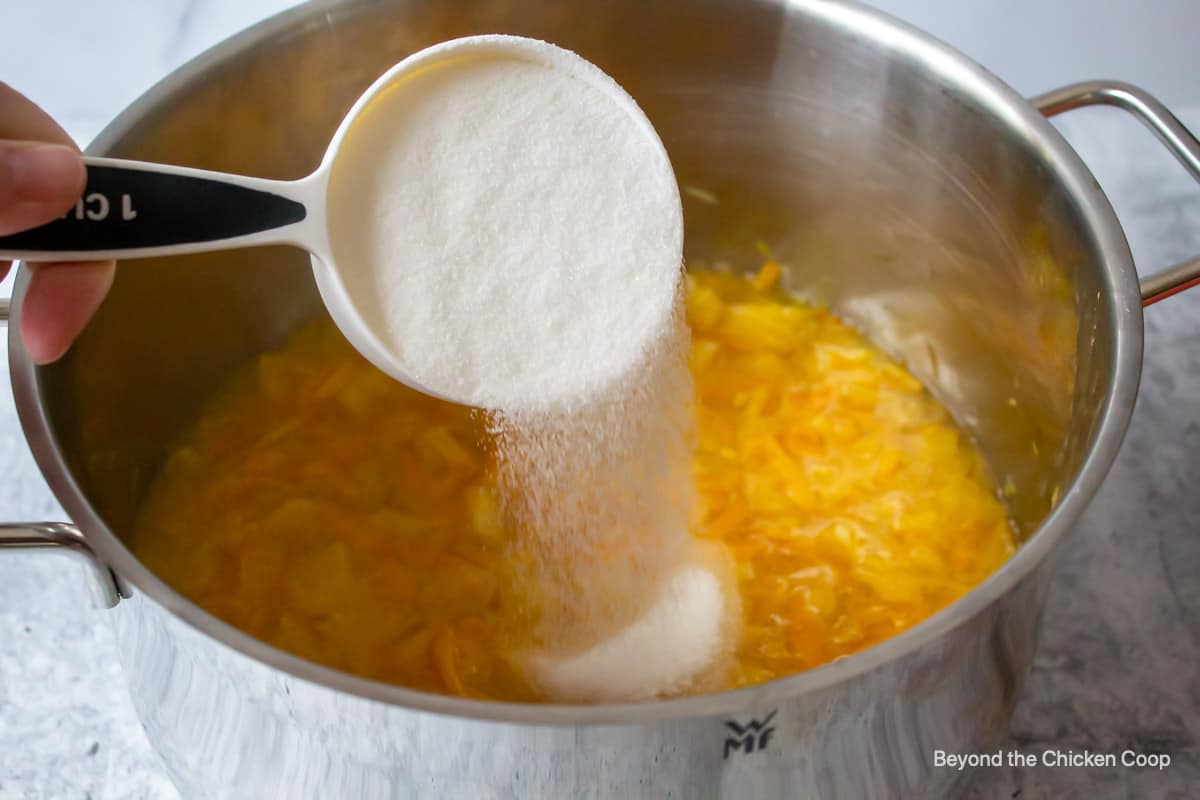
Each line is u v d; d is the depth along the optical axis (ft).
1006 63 2.01
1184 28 1.95
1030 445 1.57
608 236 1.34
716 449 1.66
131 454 1.55
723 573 1.53
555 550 1.55
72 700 1.47
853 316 1.78
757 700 1.05
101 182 1.18
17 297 1.27
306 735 1.12
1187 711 1.46
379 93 1.32
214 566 1.55
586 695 1.44
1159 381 1.71
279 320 1.71
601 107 1.37
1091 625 1.52
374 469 1.64
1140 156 1.96
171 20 1.95
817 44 1.52
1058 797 1.40
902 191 1.60
